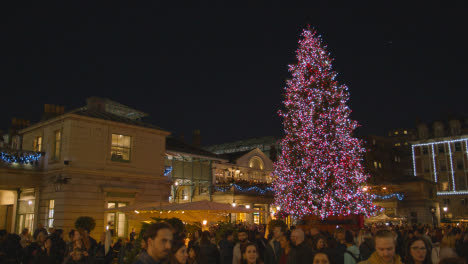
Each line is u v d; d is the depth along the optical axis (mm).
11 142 32094
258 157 43000
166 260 4289
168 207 15750
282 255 7895
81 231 9875
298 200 29844
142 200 25188
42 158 24016
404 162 81375
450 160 67188
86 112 24406
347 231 8602
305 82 30469
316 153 29188
